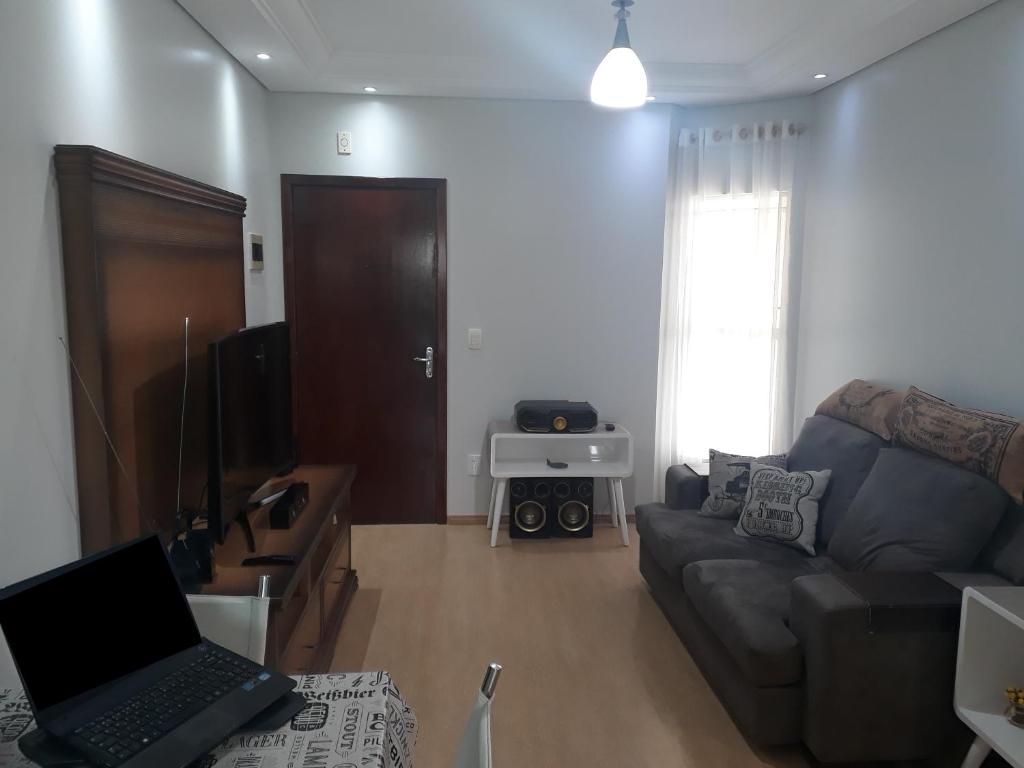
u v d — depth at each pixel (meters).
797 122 4.15
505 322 4.33
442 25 3.25
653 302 4.37
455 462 4.43
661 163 4.26
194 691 1.37
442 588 3.60
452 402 4.38
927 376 3.13
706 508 3.39
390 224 4.21
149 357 2.33
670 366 4.42
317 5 3.02
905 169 3.27
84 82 2.04
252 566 2.31
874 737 2.20
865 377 3.61
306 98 4.07
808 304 4.18
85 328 1.98
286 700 1.41
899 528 2.57
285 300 4.22
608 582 3.71
